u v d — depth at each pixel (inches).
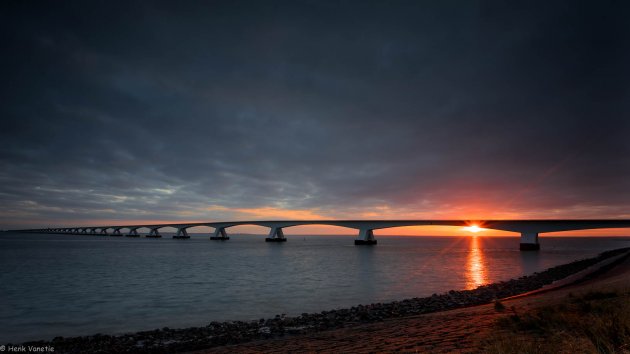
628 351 267.3
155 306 1219.9
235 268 2613.2
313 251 5285.4
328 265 2891.2
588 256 4062.5
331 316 938.1
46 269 2517.2
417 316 807.7
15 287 1679.4
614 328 329.7
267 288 1625.2
